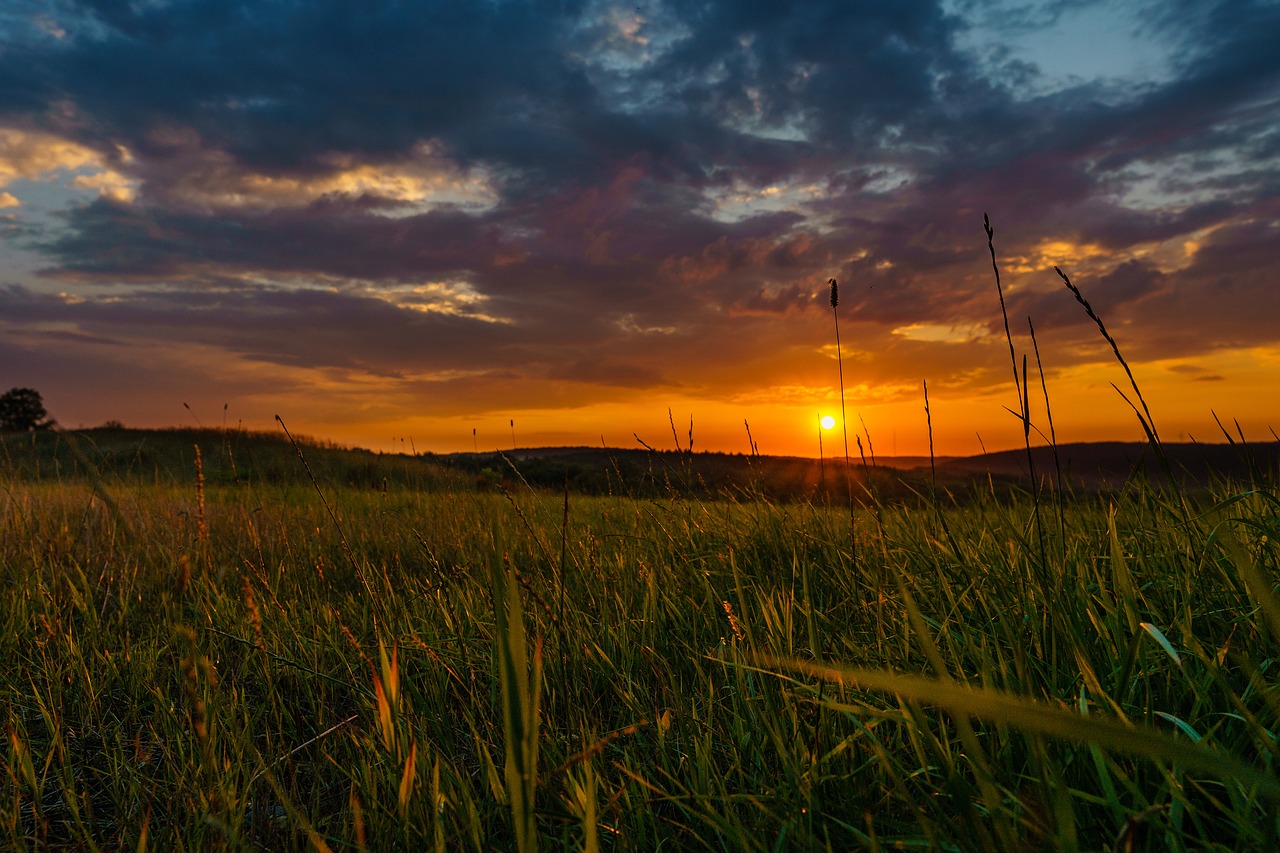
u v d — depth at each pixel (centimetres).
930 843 116
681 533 393
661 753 188
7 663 301
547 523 466
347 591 412
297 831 176
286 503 719
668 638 289
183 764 203
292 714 257
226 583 411
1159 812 129
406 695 227
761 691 212
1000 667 187
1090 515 305
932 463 266
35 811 185
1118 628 182
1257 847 119
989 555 278
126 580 406
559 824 170
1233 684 175
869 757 176
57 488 675
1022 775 145
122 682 285
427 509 704
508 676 104
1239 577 202
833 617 265
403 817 153
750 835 144
